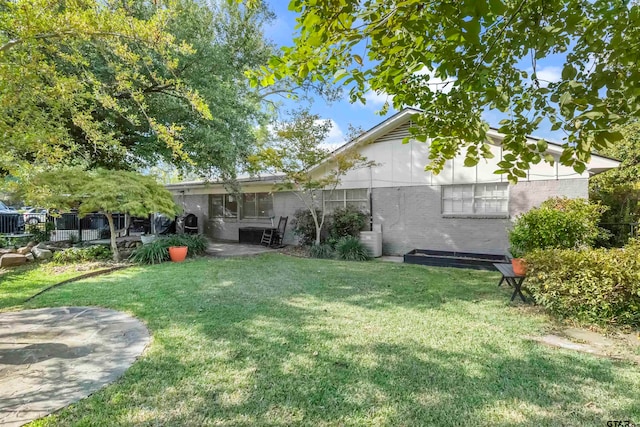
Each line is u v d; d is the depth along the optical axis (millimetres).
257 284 6258
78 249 8695
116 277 6863
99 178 8062
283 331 3936
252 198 14070
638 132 10258
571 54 1841
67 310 4754
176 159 10172
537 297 4543
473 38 1478
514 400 2572
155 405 2518
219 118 9625
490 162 8844
